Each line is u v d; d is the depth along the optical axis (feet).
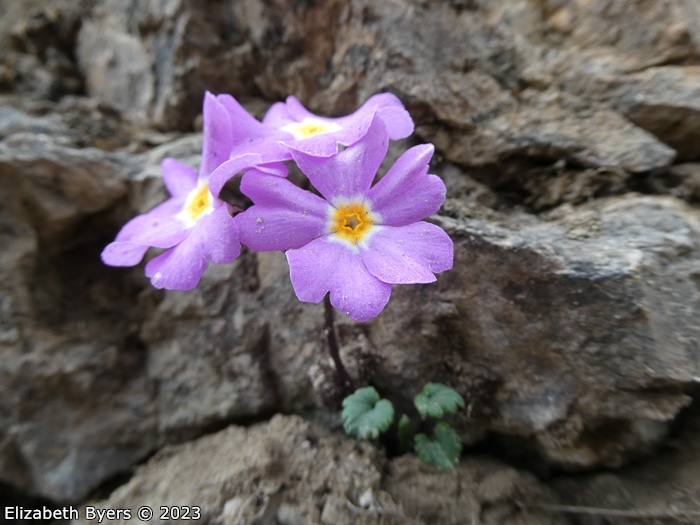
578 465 0.15
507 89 0.18
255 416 0.19
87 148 0.21
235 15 0.22
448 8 0.19
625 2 0.17
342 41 0.20
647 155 0.16
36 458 0.18
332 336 0.15
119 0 0.25
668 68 0.17
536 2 0.19
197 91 0.23
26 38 0.27
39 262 0.20
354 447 0.17
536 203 0.17
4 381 0.18
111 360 0.20
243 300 0.19
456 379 0.16
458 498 0.15
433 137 0.18
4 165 0.19
